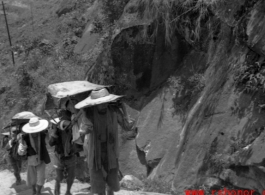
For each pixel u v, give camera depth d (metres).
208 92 8.24
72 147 6.71
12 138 7.80
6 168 11.02
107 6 12.19
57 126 6.70
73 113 6.78
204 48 8.85
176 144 8.44
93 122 5.36
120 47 9.85
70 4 18.58
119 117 5.61
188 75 9.00
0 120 13.85
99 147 5.40
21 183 8.79
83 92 7.04
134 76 9.84
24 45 16.86
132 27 9.62
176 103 8.93
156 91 9.55
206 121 7.99
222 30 8.41
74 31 15.77
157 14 9.27
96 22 12.55
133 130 9.64
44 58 15.29
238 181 7.05
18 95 14.23
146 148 8.98
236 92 7.73
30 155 7.00
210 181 7.46
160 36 9.41
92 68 11.16
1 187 8.65
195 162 7.78
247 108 7.48
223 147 7.52
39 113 12.63
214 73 8.38
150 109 9.33
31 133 6.90
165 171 8.30
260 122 7.20
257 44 7.39
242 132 7.37
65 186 8.38
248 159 6.75
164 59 9.48
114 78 10.18
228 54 8.21
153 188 8.01
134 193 7.35
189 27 8.97
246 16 7.73
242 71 7.69
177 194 7.69
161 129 8.95
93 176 5.46
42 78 13.98
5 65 17.14
